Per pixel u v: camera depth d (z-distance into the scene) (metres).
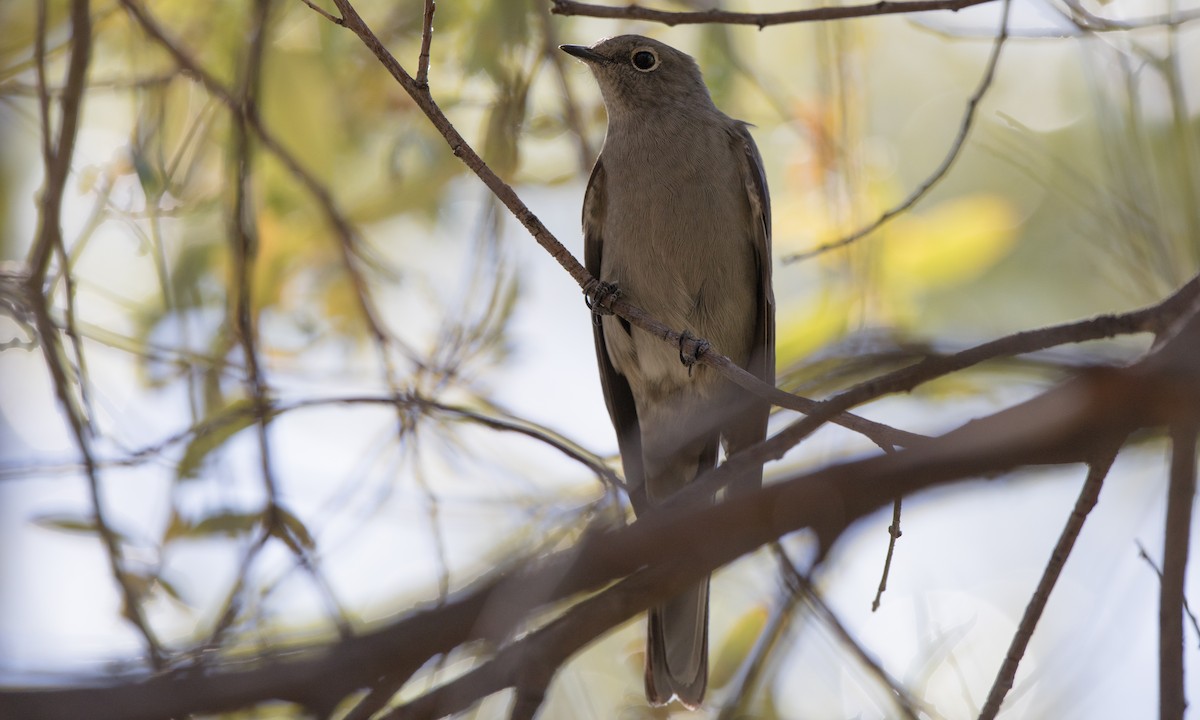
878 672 7.41
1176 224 9.04
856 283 10.87
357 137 11.85
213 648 5.18
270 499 7.95
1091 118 12.34
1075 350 5.46
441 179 11.72
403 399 8.00
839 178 11.25
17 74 10.90
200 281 11.28
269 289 11.67
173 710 3.56
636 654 9.85
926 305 11.86
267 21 10.51
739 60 12.05
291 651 3.96
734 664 9.41
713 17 7.92
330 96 11.54
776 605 7.29
